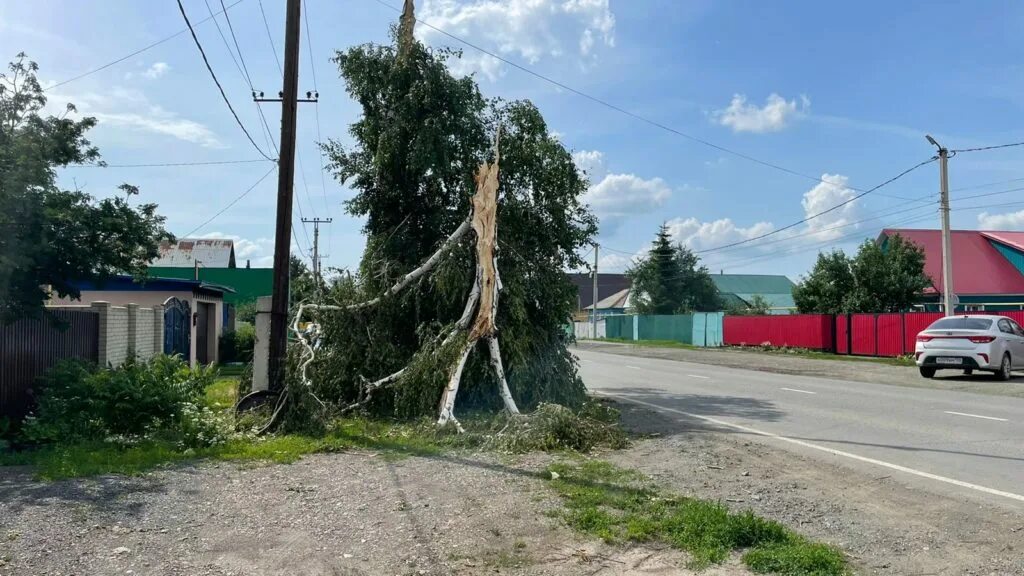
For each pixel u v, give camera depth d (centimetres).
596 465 841
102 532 576
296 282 1448
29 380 1159
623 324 5894
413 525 604
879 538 582
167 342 2055
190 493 707
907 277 3594
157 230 1105
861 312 3553
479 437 1002
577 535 581
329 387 1268
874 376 2181
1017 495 716
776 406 1452
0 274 923
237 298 4162
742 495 713
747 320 4075
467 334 1190
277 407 1087
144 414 1012
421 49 1440
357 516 631
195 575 491
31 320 1159
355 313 1305
